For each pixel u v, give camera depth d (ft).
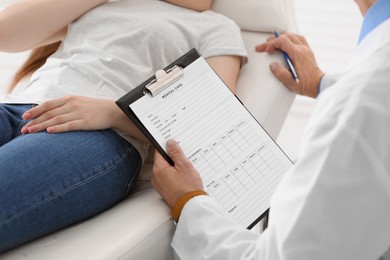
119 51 4.21
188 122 3.60
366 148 2.04
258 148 3.72
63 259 2.83
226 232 2.92
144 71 4.21
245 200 3.52
